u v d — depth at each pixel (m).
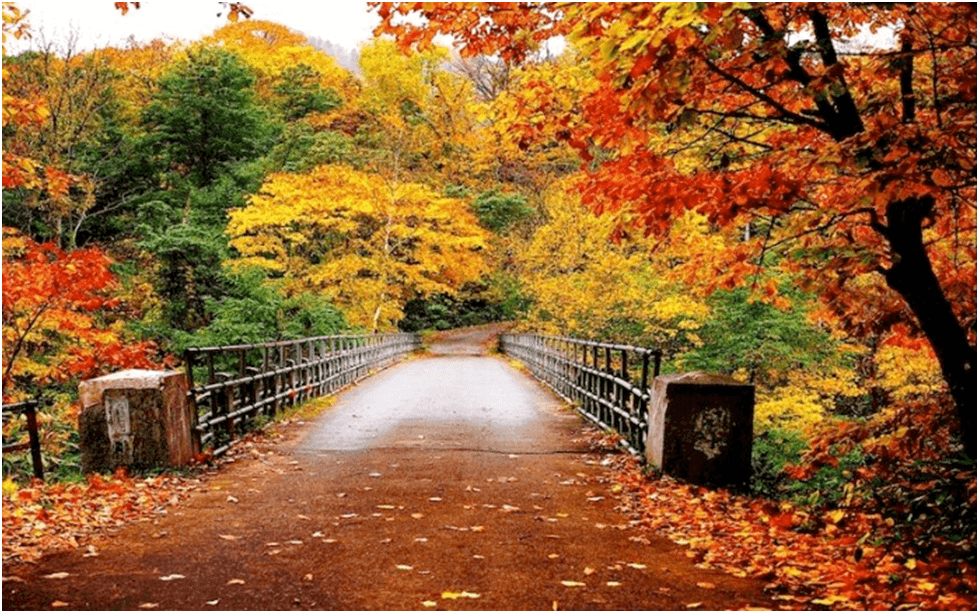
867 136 5.01
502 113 6.99
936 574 4.76
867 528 5.89
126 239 24.97
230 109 28.42
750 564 5.08
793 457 12.23
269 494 7.24
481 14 5.77
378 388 18.78
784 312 14.11
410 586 4.57
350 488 7.51
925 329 5.77
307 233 25.73
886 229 5.76
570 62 8.28
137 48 39.81
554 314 24.25
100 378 8.03
